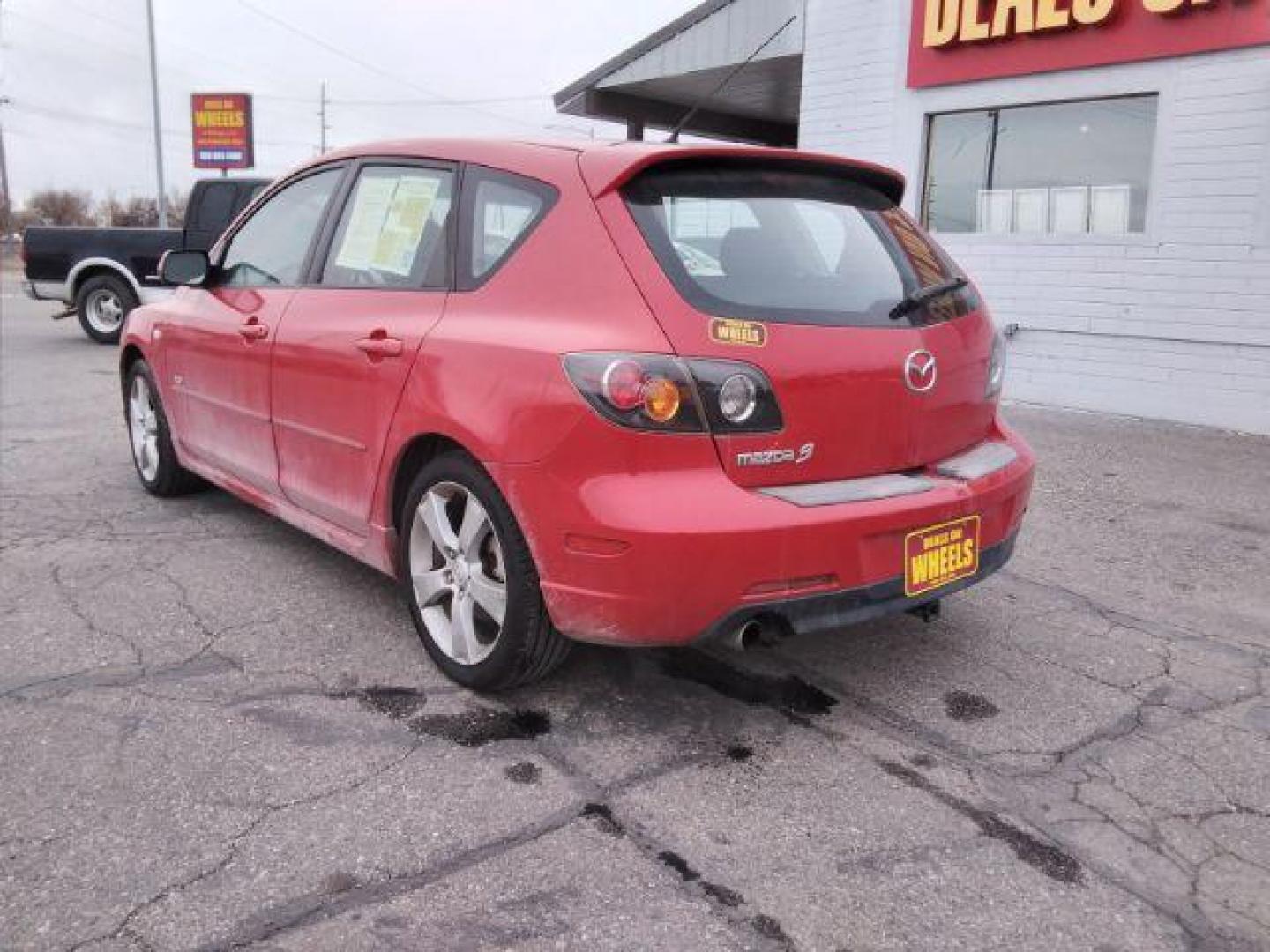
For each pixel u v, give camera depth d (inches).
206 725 120.6
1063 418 348.8
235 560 179.5
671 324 107.4
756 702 130.5
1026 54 356.2
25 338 548.7
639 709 127.6
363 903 90.2
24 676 132.8
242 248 182.4
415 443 130.2
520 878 94.0
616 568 107.3
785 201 127.6
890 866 97.6
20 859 95.1
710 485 107.4
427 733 120.0
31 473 240.8
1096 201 356.5
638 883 93.9
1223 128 319.0
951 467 127.6
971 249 384.5
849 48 407.5
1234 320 326.3
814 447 113.8
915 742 121.6
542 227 120.6
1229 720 129.6
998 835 103.3
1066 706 132.3
